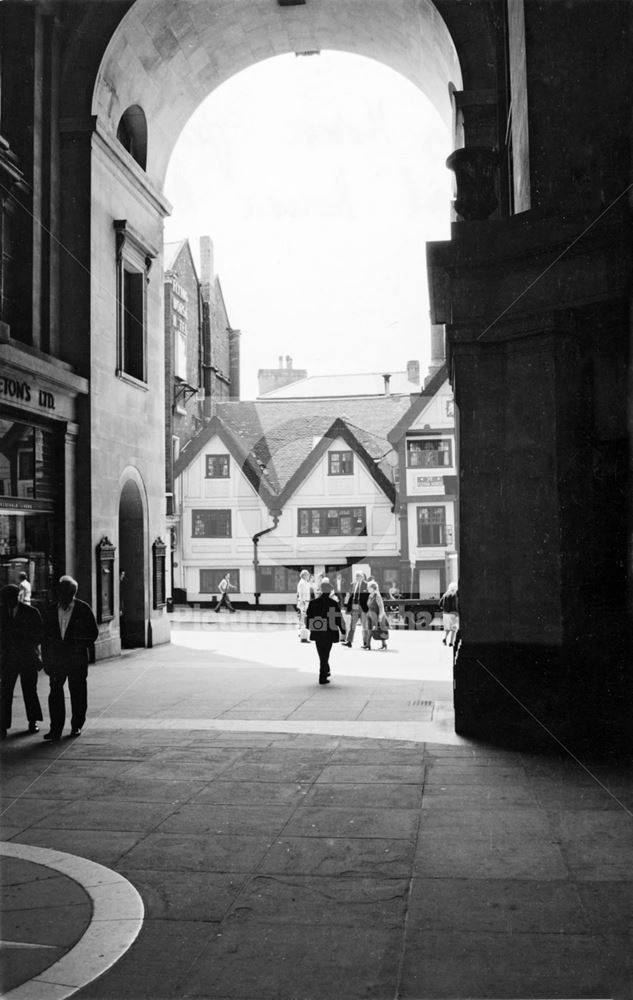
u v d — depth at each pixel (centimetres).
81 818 579
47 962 359
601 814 564
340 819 568
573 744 785
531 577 819
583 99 815
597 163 802
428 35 1648
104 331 1739
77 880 459
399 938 381
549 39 826
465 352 854
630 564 775
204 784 669
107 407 1741
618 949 363
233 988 335
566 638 800
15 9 1631
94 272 1694
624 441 788
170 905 424
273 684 1255
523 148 873
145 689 1232
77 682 890
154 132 2017
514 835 524
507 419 843
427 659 1550
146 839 532
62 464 1603
